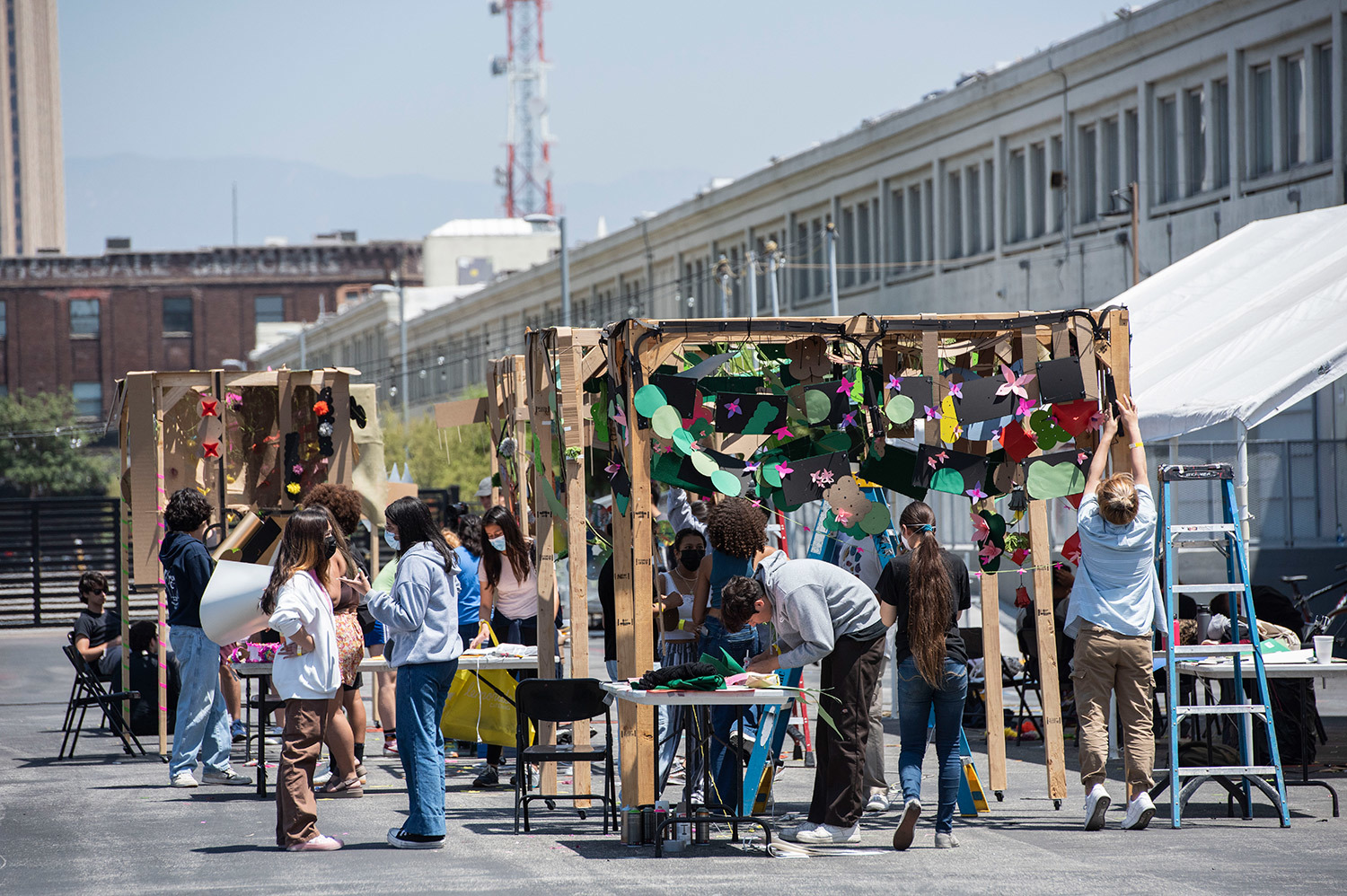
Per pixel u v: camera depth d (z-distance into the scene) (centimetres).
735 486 1870
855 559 2281
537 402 2067
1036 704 3212
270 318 19588
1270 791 1897
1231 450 4478
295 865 1669
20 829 1914
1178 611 2483
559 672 2258
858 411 1942
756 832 1841
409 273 19688
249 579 2031
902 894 1503
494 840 1814
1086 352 1973
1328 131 5316
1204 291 3206
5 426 15025
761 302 9088
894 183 7875
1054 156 6662
